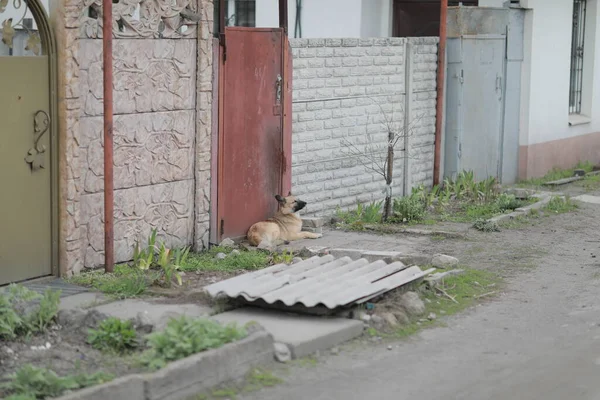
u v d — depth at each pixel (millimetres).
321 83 13539
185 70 11195
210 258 11141
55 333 7934
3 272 9430
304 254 11367
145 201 10867
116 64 10305
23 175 9539
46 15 9555
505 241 13039
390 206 14375
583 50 21172
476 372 7594
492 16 17141
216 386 6922
